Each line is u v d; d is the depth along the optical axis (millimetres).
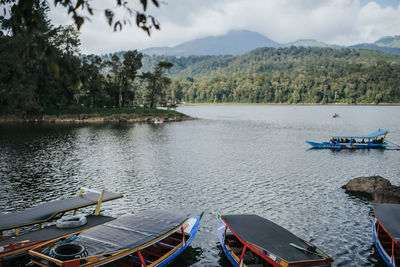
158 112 121375
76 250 13180
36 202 25203
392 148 56469
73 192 27875
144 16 5266
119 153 47656
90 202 18984
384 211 18562
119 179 32500
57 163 39875
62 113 108250
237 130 84062
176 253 16219
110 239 14281
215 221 21844
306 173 35906
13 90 89250
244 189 29266
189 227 19125
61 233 15469
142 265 14203
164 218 16812
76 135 68938
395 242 14992
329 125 100312
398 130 86188
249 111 197625
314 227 20984
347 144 56000
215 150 51094
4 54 77062
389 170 38281
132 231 15148
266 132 79438
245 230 15977
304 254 13727
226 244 17375
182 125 98688
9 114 103062
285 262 12961
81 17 5055
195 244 18719
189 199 26344
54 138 63344
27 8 5164
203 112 186250
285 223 21578
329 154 49344
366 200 26312
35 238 14727
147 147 53688
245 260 15711
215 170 36781
